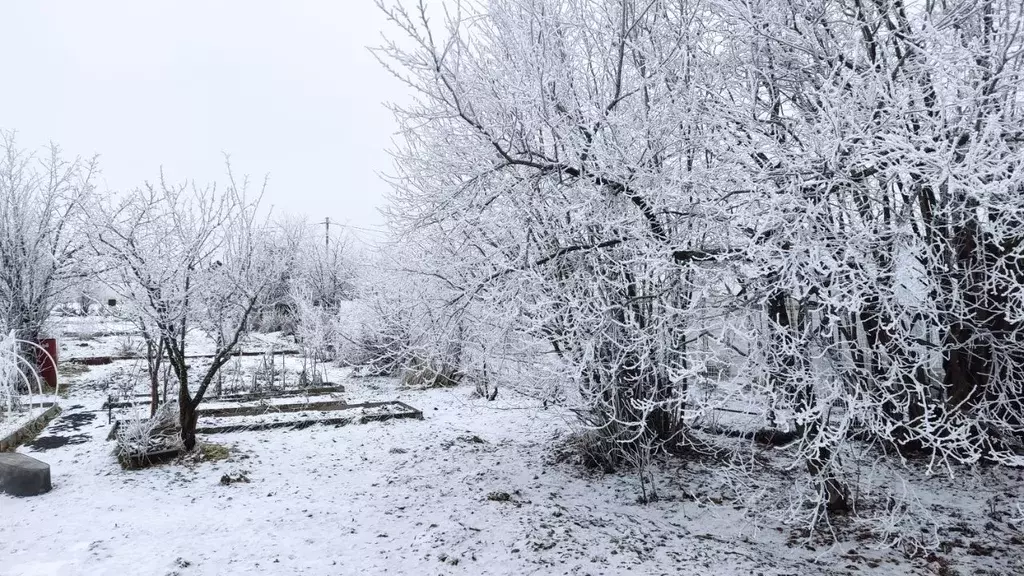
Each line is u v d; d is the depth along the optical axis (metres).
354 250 24.33
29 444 8.15
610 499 6.05
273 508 5.64
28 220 12.12
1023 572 4.34
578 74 6.20
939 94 3.81
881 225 4.28
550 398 6.58
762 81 5.74
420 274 6.84
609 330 5.84
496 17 5.94
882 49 4.73
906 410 4.57
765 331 4.60
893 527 4.52
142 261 7.30
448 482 6.58
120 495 5.98
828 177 4.27
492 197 5.60
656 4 6.05
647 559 4.40
